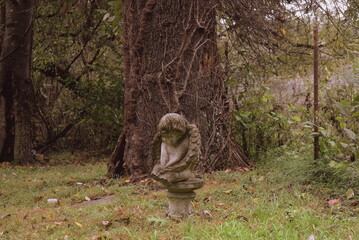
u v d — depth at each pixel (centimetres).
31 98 1156
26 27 1095
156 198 557
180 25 723
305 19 883
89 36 1259
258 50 903
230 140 781
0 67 1086
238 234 357
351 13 835
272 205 469
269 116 816
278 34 876
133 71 738
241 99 894
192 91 729
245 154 881
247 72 895
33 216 504
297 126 842
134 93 737
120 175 763
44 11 1192
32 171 938
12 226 458
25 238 409
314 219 404
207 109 744
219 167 748
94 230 422
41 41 1262
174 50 723
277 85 1000
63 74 1297
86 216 483
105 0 1135
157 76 721
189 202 459
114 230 406
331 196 527
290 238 348
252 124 870
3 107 1081
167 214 464
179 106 716
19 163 1066
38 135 1420
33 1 1123
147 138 722
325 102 767
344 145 546
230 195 547
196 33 736
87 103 1216
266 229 375
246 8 798
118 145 762
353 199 496
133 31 743
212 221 422
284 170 660
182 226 401
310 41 1132
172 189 442
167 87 718
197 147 441
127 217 458
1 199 624
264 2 822
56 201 595
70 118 1407
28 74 1110
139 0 742
